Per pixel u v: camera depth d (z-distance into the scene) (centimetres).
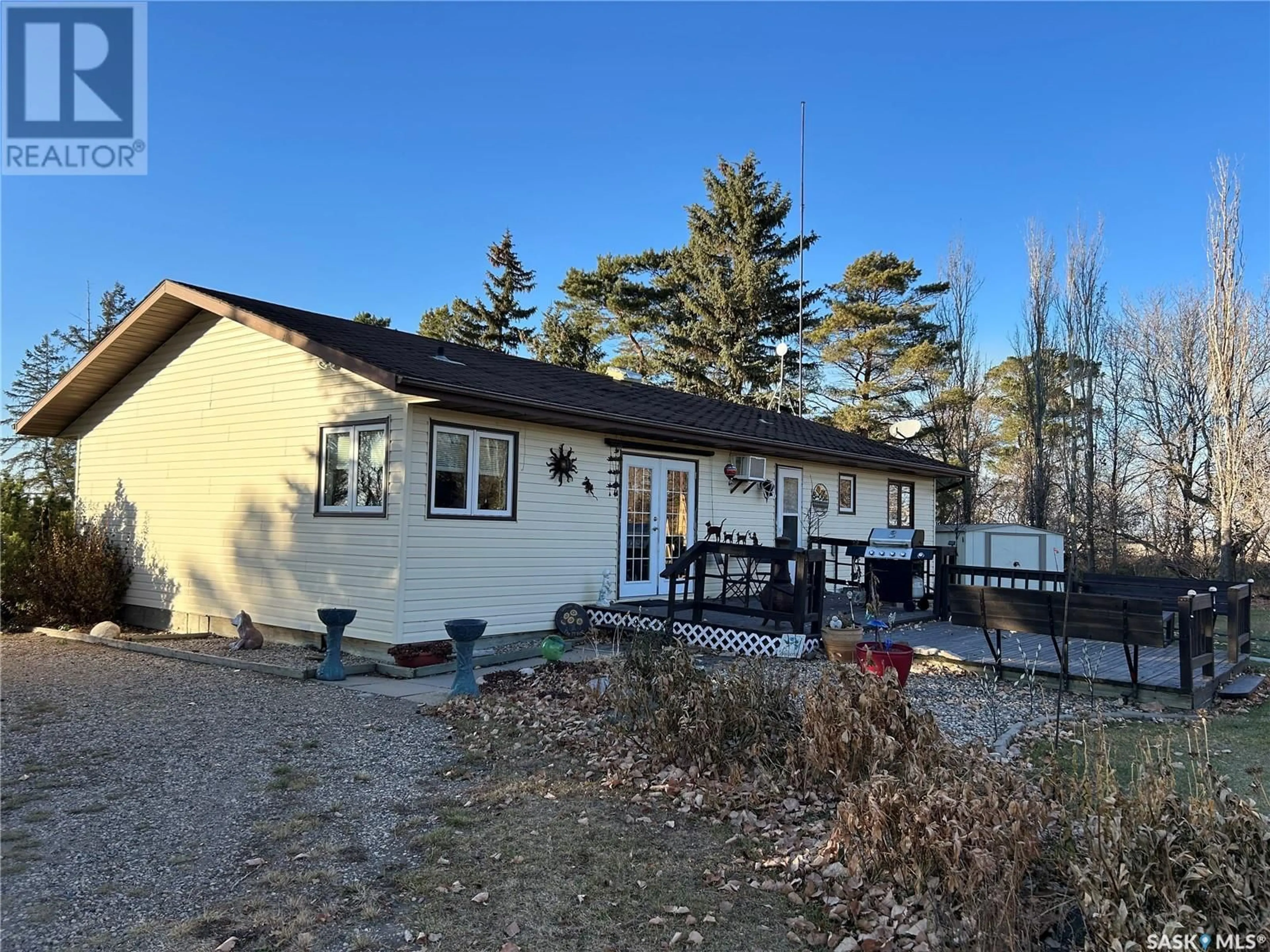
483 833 400
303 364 964
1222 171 2116
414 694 718
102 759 520
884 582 1245
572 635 990
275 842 389
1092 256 2538
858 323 2831
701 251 3127
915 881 325
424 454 861
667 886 348
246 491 1023
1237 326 2112
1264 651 1131
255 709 656
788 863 366
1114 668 823
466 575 900
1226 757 567
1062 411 2605
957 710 684
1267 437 2173
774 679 561
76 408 1282
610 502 1090
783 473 1405
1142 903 254
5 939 295
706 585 1230
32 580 1167
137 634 1077
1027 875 330
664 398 1423
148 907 322
